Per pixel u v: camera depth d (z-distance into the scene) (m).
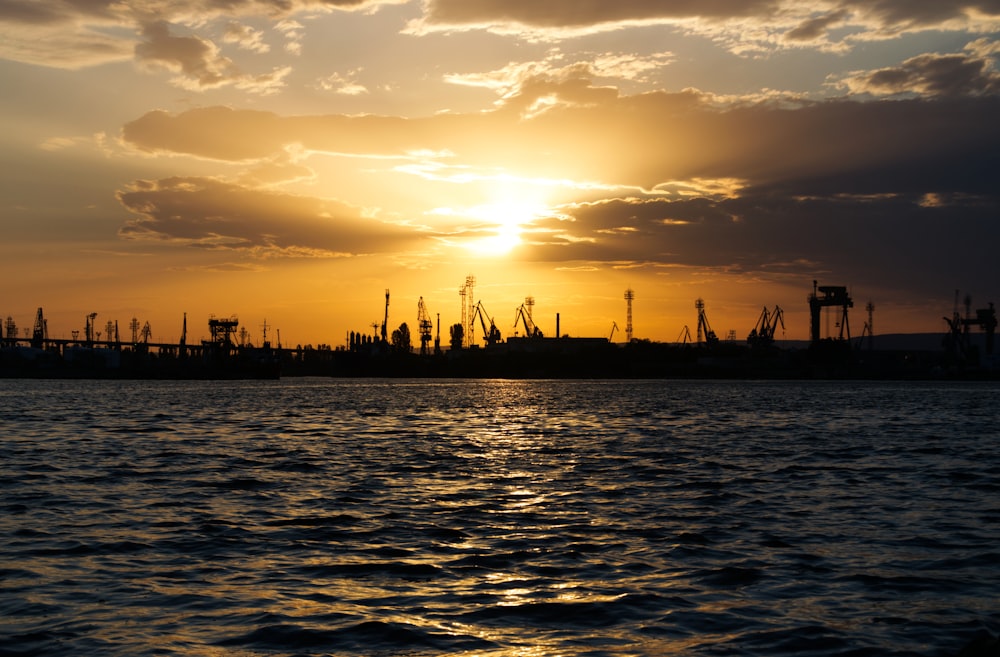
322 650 18.20
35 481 42.72
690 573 24.25
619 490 40.66
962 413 115.88
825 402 153.00
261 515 33.34
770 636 18.98
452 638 18.91
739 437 74.38
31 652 17.92
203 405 135.38
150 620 19.98
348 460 54.09
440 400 162.88
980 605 21.27
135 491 39.50
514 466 51.06
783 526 31.16
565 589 22.64
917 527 30.98
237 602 21.45
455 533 29.89
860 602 21.48
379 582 23.38
